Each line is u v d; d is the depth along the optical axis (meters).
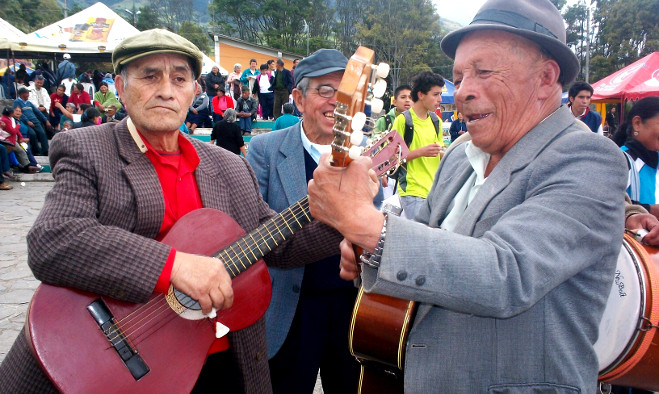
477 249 1.08
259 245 1.69
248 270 1.73
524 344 1.22
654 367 1.44
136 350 1.51
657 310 1.39
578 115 4.98
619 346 1.41
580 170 1.18
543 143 1.31
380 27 48.34
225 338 1.76
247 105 14.53
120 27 18.62
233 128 9.20
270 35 56.06
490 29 1.29
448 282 1.06
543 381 1.21
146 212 1.57
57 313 1.45
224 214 1.71
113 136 1.64
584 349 1.23
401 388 1.62
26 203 8.27
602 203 1.14
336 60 2.15
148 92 1.57
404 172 4.43
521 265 1.06
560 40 1.31
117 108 13.72
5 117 10.56
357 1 55.69
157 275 1.44
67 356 1.42
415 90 4.43
